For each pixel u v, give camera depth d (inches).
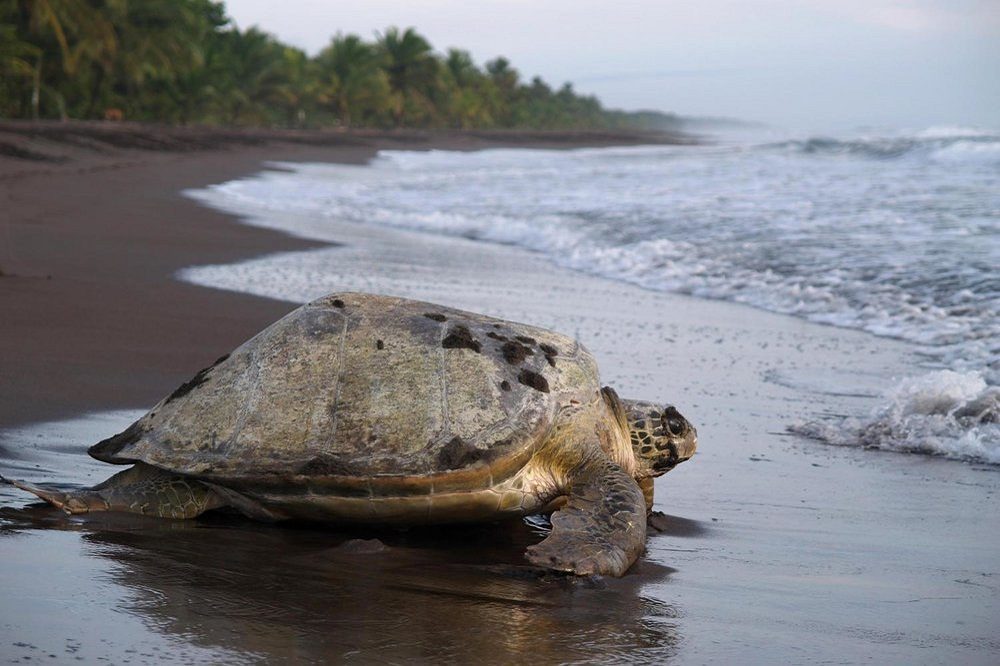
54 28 1943.9
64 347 285.6
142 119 2509.8
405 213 820.0
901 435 239.5
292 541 156.6
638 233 645.9
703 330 381.1
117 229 609.3
